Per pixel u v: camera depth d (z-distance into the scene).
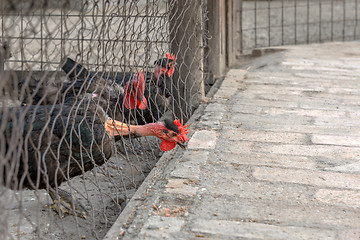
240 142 4.27
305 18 14.23
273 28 12.70
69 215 3.67
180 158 3.91
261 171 3.65
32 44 6.22
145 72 4.34
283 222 2.88
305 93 6.00
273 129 4.62
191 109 5.39
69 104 3.43
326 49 9.34
